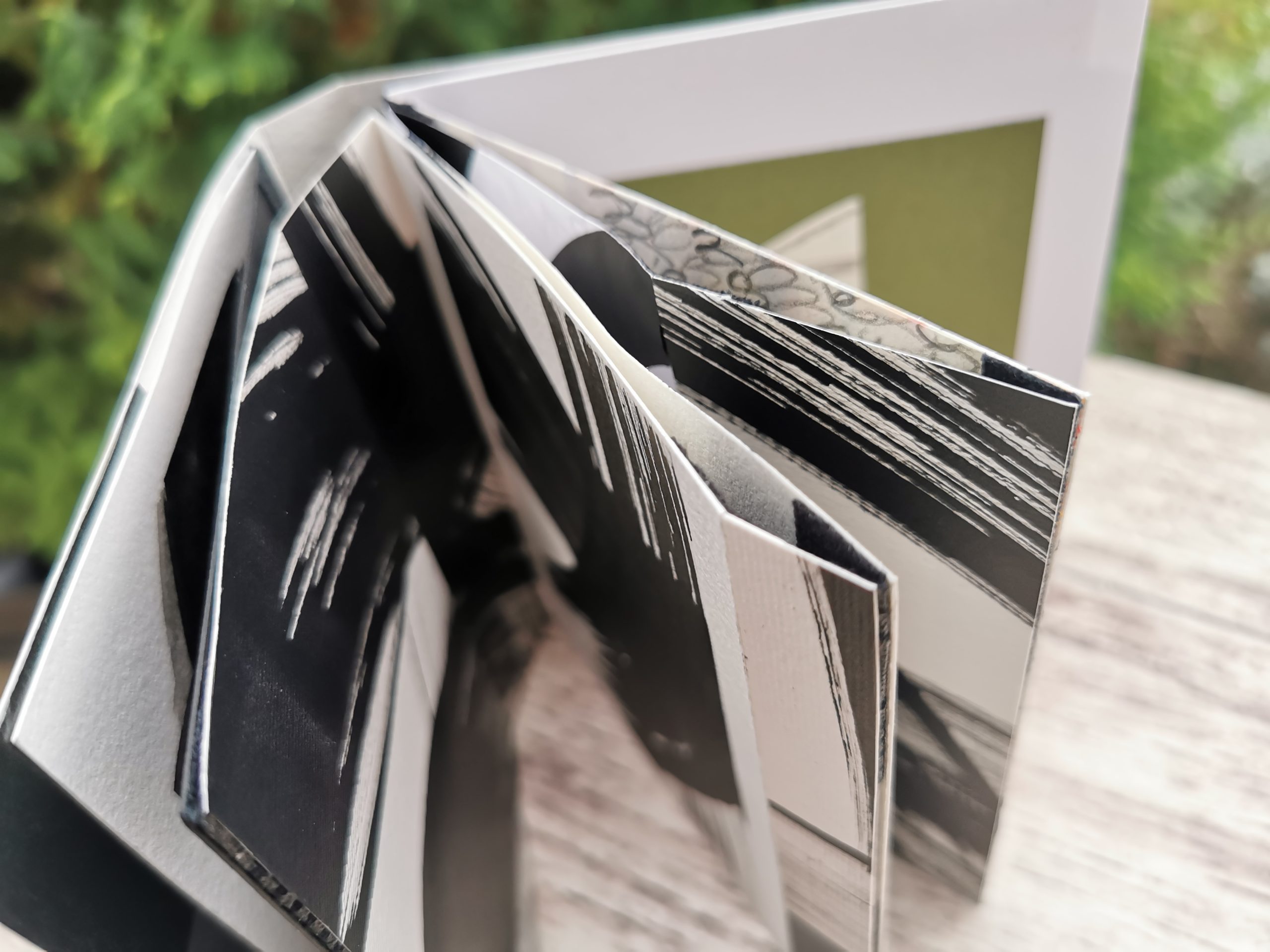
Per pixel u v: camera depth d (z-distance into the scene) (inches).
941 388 10.7
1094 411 24.9
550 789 18.4
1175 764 17.9
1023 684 13.1
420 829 13.6
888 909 15.9
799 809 12.8
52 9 31.2
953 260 19.9
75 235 35.8
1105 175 18.4
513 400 15.2
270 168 15.6
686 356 13.3
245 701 9.4
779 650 10.4
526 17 34.2
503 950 15.6
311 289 12.8
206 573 11.5
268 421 11.4
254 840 8.9
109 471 10.2
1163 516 22.2
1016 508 11.2
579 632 19.1
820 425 12.5
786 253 19.7
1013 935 15.9
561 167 14.5
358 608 13.1
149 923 10.6
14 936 13.9
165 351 11.4
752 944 16.3
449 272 14.9
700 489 9.6
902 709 14.9
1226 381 48.7
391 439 14.8
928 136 17.9
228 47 31.7
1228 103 38.9
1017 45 16.7
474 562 18.0
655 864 17.3
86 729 9.1
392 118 15.4
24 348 39.6
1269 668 19.2
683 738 15.8
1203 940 15.6
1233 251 43.9
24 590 39.2
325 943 9.9
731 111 17.5
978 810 15.1
